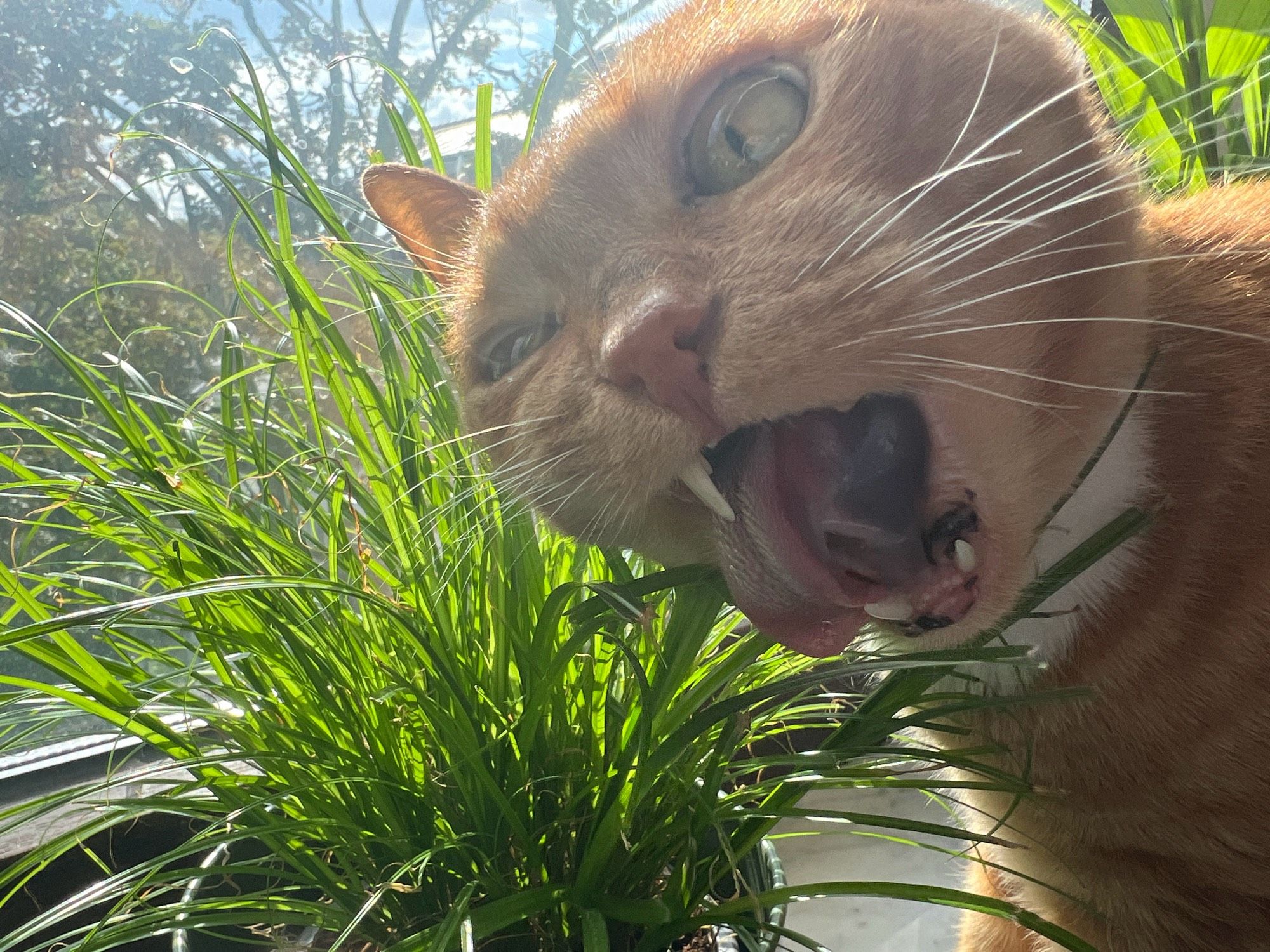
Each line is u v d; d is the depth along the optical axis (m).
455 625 0.20
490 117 0.24
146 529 0.19
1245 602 0.16
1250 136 0.27
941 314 0.14
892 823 0.17
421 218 0.24
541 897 0.17
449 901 0.19
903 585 0.16
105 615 0.15
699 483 0.16
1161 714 0.17
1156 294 0.18
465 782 0.18
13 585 0.18
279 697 0.20
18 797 0.26
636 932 0.19
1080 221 0.16
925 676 0.17
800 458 0.16
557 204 0.18
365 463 0.20
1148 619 0.17
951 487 0.15
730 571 0.16
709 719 0.16
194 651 0.19
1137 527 0.16
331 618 0.20
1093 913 0.18
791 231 0.15
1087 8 0.35
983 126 0.15
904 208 0.15
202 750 0.20
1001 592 0.15
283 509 0.25
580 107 0.19
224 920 0.17
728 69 0.17
